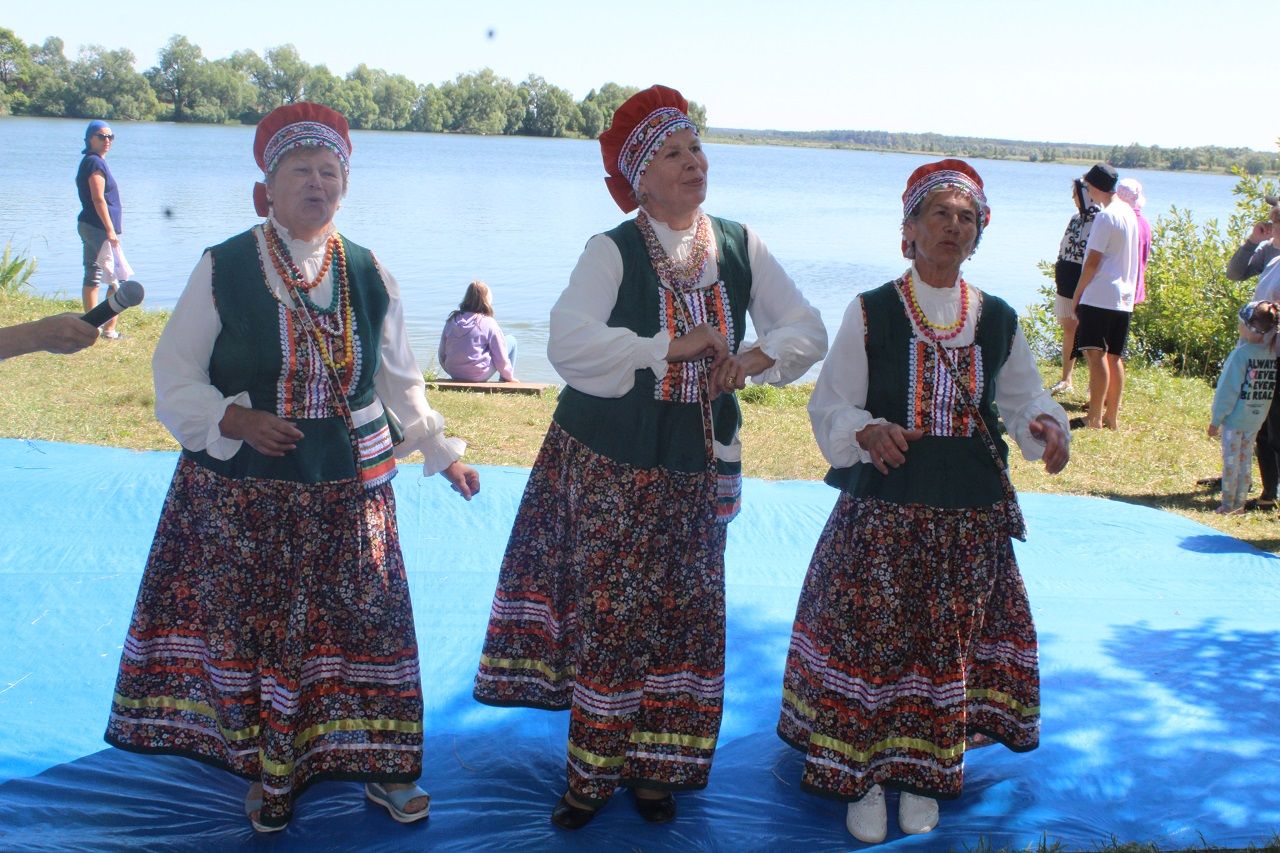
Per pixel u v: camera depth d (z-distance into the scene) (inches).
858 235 1251.2
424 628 164.1
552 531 127.4
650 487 116.5
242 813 121.6
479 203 1414.9
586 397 120.0
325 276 114.0
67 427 270.1
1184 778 134.4
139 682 115.6
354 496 114.3
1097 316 320.8
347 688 117.9
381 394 123.6
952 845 120.4
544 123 6058.1
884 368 119.6
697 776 122.4
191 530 114.5
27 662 148.6
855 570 119.2
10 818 116.7
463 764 132.3
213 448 108.8
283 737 111.8
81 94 4960.6
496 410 318.3
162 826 118.3
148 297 599.8
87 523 194.9
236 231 949.2
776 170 4148.6
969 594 118.6
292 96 5403.5
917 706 121.5
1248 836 123.3
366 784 123.7
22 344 104.8
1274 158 467.8
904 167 5236.2
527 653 130.6
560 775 131.0
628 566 116.4
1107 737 142.9
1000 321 121.8
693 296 119.0
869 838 120.8
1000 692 126.6
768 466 271.7
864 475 119.3
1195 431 331.0
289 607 112.4
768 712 147.9
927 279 120.6
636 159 117.0
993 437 120.1
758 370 116.7
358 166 2345.0
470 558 189.3
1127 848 120.3
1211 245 464.8
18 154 2017.7
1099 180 315.9
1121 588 193.8
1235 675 160.7
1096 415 329.4
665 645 121.0
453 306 620.1
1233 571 203.8
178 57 5073.8
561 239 1000.2
